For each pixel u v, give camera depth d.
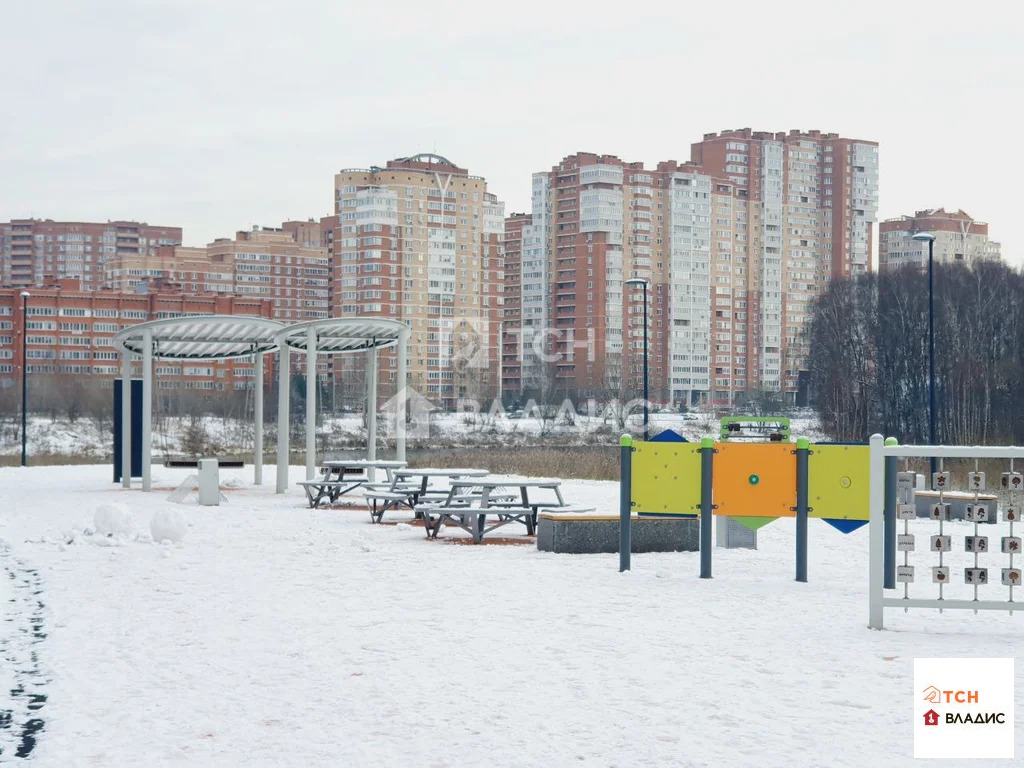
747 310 131.12
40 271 188.38
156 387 66.94
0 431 63.03
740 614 10.10
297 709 6.97
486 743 6.25
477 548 15.06
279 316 148.62
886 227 143.50
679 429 75.06
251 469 34.88
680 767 5.82
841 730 6.44
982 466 36.59
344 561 13.66
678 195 124.50
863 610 10.36
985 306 76.00
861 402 77.44
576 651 8.52
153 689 7.48
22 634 9.27
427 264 121.69
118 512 16.05
